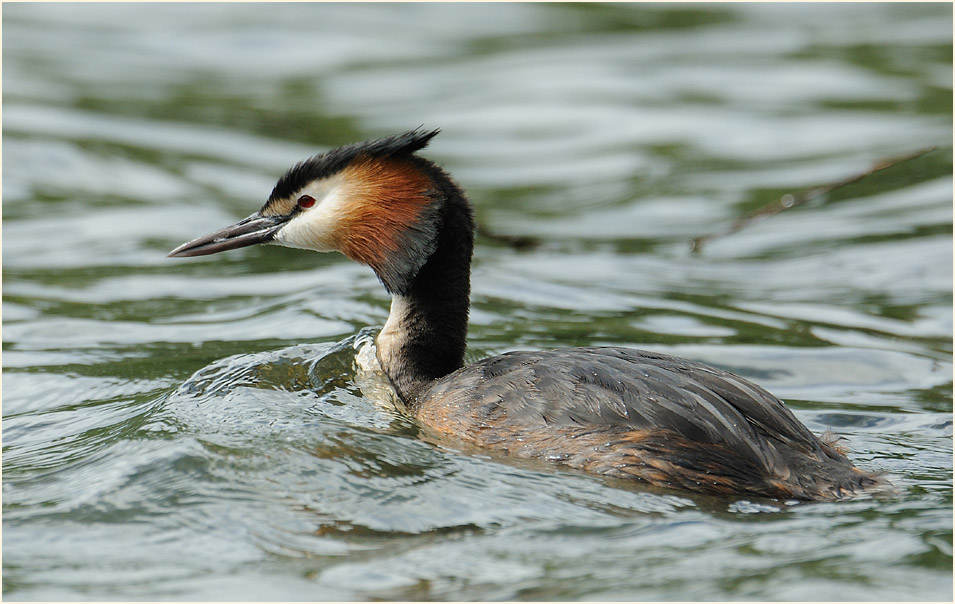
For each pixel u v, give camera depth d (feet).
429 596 25.05
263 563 26.68
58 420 38.40
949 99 84.43
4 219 66.13
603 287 56.54
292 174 40.60
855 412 39.68
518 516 28.73
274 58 98.73
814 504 29.45
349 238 39.88
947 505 29.27
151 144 79.92
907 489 30.68
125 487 30.45
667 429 31.32
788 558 26.21
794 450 31.07
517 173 77.15
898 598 24.34
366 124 84.02
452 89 90.89
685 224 68.39
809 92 87.97
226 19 108.17
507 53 98.53
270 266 60.44
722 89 89.35
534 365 34.81
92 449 34.27
